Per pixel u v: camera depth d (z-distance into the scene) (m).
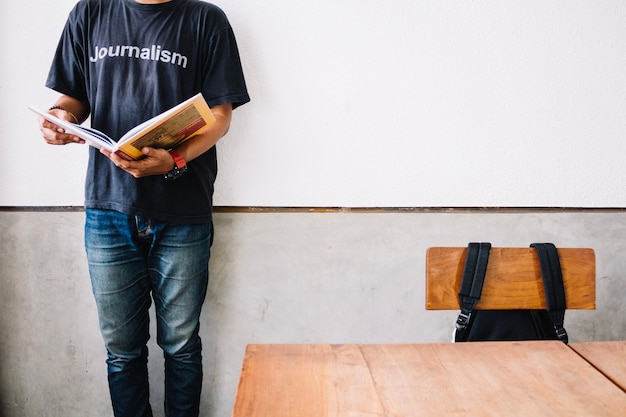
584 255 1.41
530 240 2.09
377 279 2.06
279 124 1.94
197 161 1.69
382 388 0.98
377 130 1.97
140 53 1.59
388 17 1.90
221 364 2.08
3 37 1.85
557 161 2.05
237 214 1.99
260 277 2.03
